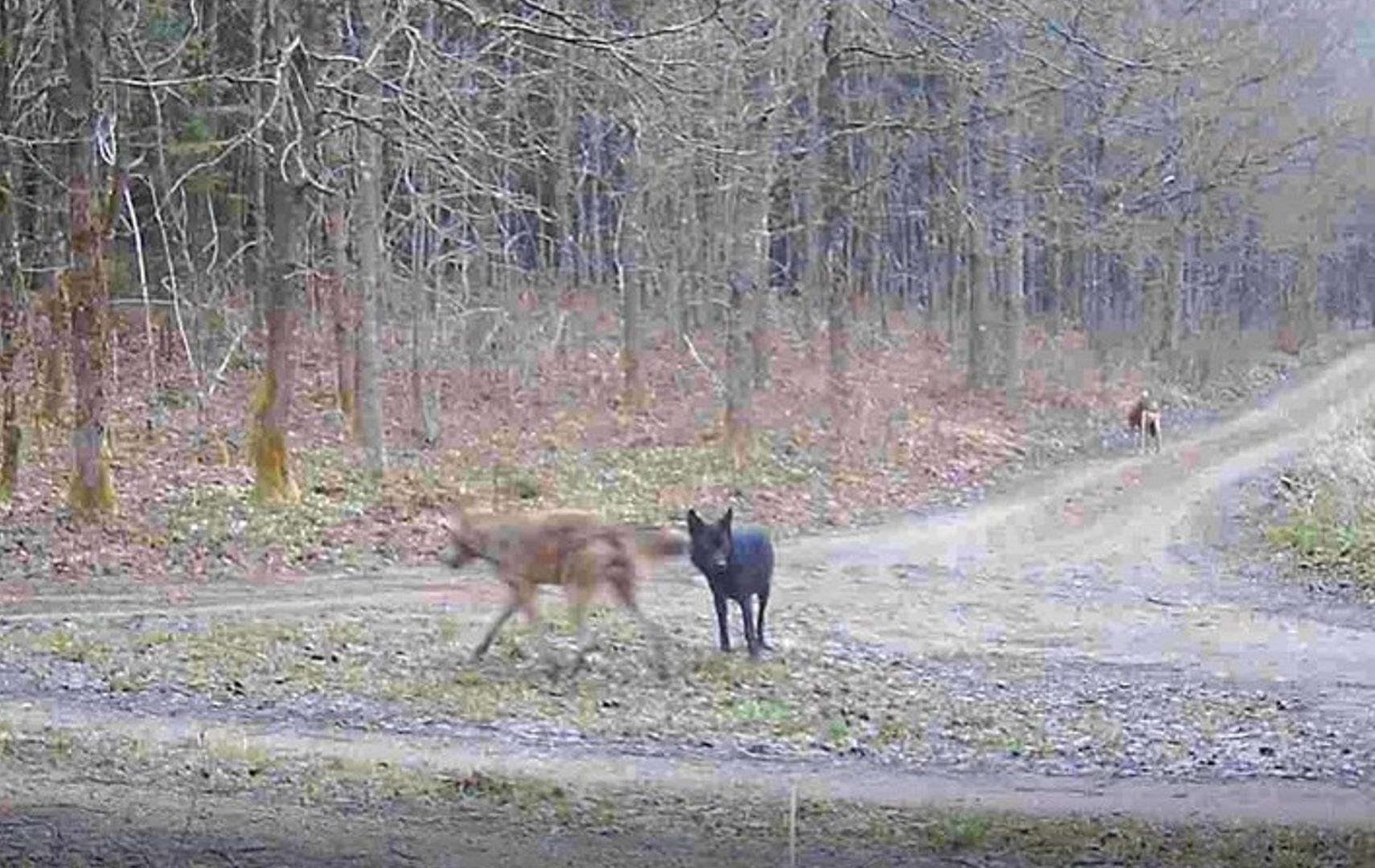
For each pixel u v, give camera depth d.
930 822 8.52
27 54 26.20
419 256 32.81
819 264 46.66
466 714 12.33
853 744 11.62
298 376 36.59
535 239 42.12
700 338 45.28
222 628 16.69
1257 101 40.38
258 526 22.86
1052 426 40.16
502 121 25.16
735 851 7.78
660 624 17.48
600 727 12.01
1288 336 62.88
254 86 25.61
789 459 31.72
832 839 8.05
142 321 37.72
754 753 11.14
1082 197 46.94
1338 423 39.22
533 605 14.55
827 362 40.34
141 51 26.81
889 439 34.62
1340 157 48.53
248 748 10.51
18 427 24.80
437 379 34.81
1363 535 24.97
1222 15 29.73
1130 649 17.64
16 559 20.77
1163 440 39.78
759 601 15.79
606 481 28.62
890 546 25.45
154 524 22.61
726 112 26.16
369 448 27.14
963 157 39.06
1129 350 53.12
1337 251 63.59
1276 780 10.38
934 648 17.31
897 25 23.22
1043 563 24.09
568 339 41.81
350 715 12.18
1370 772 10.77
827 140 29.73
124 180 24.50
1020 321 43.03
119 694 12.80
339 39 24.22
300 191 24.12
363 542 22.88
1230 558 24.89
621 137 34.59
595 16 20.44
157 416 31.66
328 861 7.38
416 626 17.02
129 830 7.85
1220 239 52.09
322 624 17.06
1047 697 14.58
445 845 7.72
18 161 27.53
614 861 7.52
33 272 30.14
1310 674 16.19
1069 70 18.69
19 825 7.90
